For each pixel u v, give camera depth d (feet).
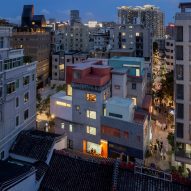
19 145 137.49
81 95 183.01
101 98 177.37
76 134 188.96
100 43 517.14
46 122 229.86
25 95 159.12
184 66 147.54
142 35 385.29
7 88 137.49
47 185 112.78
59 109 195.62
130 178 104.27
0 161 114.73
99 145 180.04
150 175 103.50
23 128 156.25
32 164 122.31
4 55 134.10
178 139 154.92
